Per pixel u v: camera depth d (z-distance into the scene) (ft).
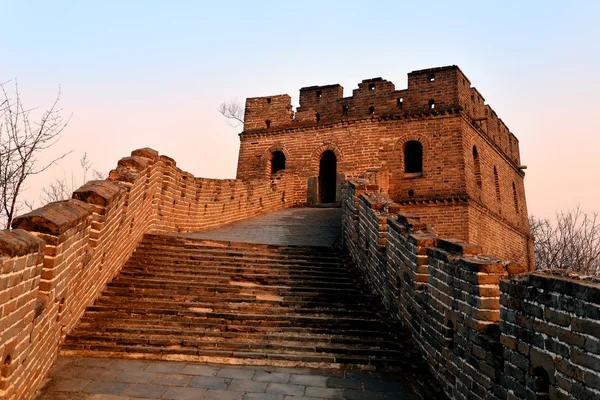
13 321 15.51
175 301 29.81
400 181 78.38
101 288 30.01
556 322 12.62
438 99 78.74
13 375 15.85
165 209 47.52
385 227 33.58
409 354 24.59
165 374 21.70
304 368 23.48
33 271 17.31
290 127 94.02
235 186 66.80
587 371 11.20
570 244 61.31
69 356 23.13
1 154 39.27
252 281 35.06
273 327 27.35
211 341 25.12
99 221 27.68
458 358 19.62
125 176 36.09
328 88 91.86
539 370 13.55
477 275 18.06
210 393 19.86
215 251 39.50
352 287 35.58
